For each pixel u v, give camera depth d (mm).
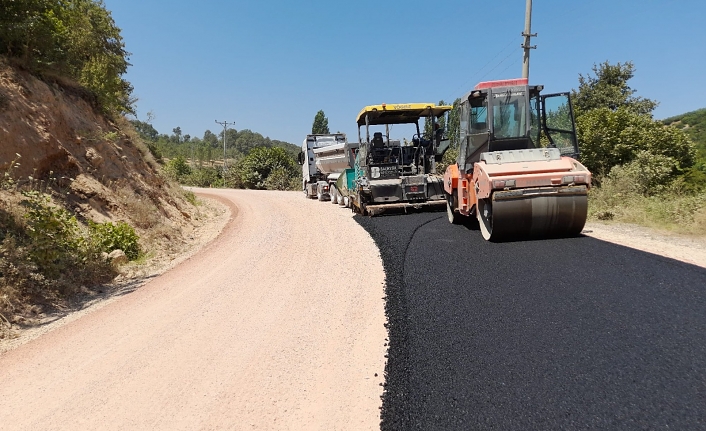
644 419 2766
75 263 7102
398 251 7730
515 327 4207
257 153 40844
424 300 5164
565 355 3615
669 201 9641
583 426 2746
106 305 6191
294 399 3371
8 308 5555
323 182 20234
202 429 3061
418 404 3139
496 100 8242
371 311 5121
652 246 6672
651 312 4250
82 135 10523
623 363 3420
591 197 11125
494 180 7090
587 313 4355
